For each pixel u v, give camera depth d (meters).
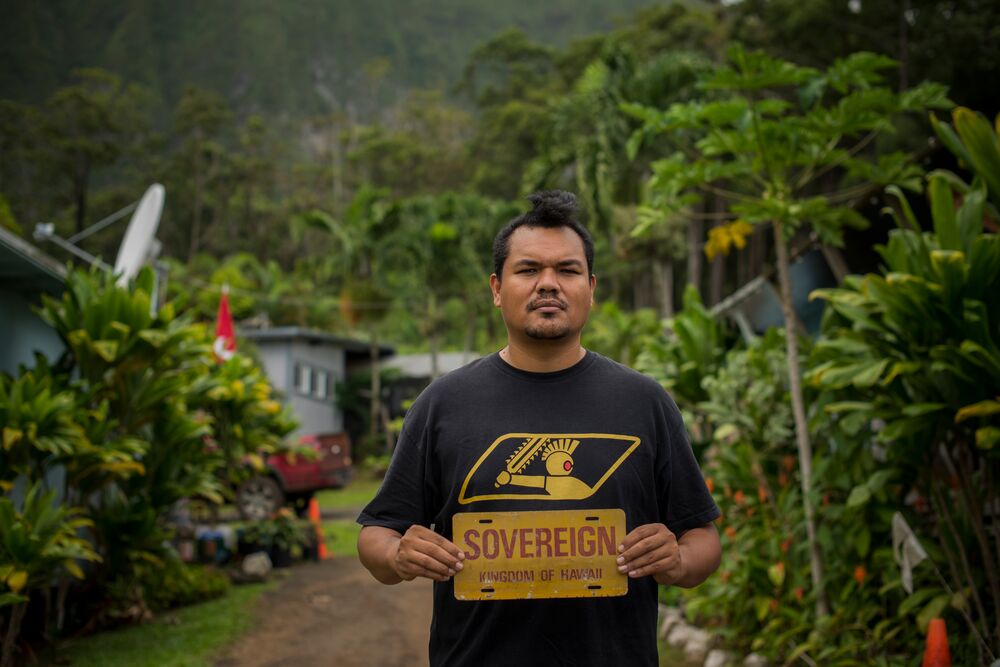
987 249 3.33
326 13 189.38
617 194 18.38
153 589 6.76
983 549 3.64
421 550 1.61
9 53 148.25
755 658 4.44
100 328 5.68
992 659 3.29
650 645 1.69
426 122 91.44
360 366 27.84
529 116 54.78
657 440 1.77
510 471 1.68
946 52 20.14
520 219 1.80
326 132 93.19
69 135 57.88
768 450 5.20
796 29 23.00
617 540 1.65
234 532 9.00
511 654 1.64
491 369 1.80
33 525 4.63
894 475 3.97
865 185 4.88
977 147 3.50
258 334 22.53
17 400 4.80
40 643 5.43
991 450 3.45
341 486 12.84
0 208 17.08
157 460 6.38
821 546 4.34
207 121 71.31
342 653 5.59
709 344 6.27
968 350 3.28
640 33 33.78
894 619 3.94
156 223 8.21
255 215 68.75
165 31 182.00
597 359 1.82
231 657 5.42
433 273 23.95
